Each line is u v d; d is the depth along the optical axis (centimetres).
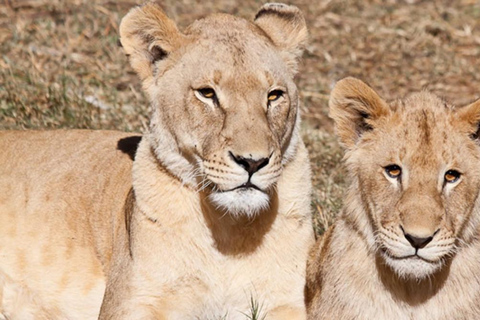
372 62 1673
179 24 1703
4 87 1349
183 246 851
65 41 1576
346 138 848
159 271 852
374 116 820
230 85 805
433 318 818
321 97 1506
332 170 1235
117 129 1266
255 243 855
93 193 964
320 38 1748
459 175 777
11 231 969
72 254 951
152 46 862
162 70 852
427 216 746
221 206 827
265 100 812
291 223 869
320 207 1088
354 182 841
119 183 952
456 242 795
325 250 877
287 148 854
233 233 848
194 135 817
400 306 823
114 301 868
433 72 1647
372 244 820
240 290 863
